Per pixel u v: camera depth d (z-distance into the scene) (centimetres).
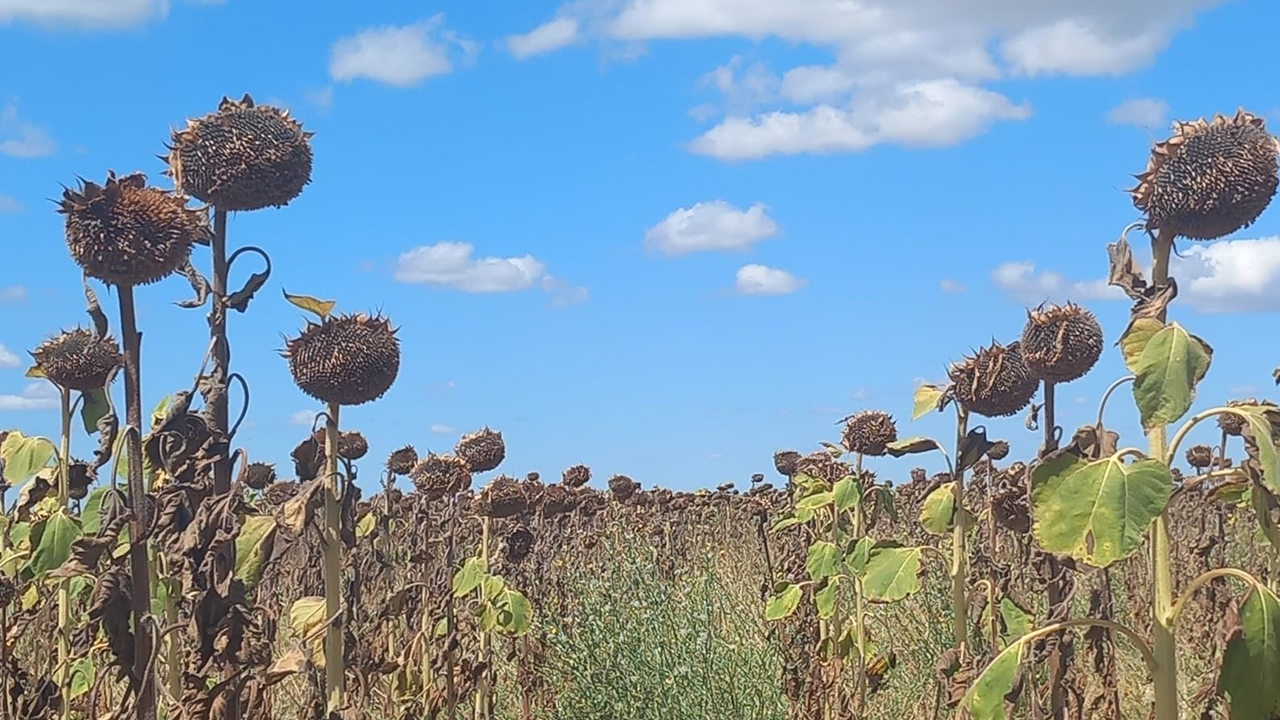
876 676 844
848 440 891
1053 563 597
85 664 662
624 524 1426
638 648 931
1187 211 396
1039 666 637
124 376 441
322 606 518
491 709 916
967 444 658
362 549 972
